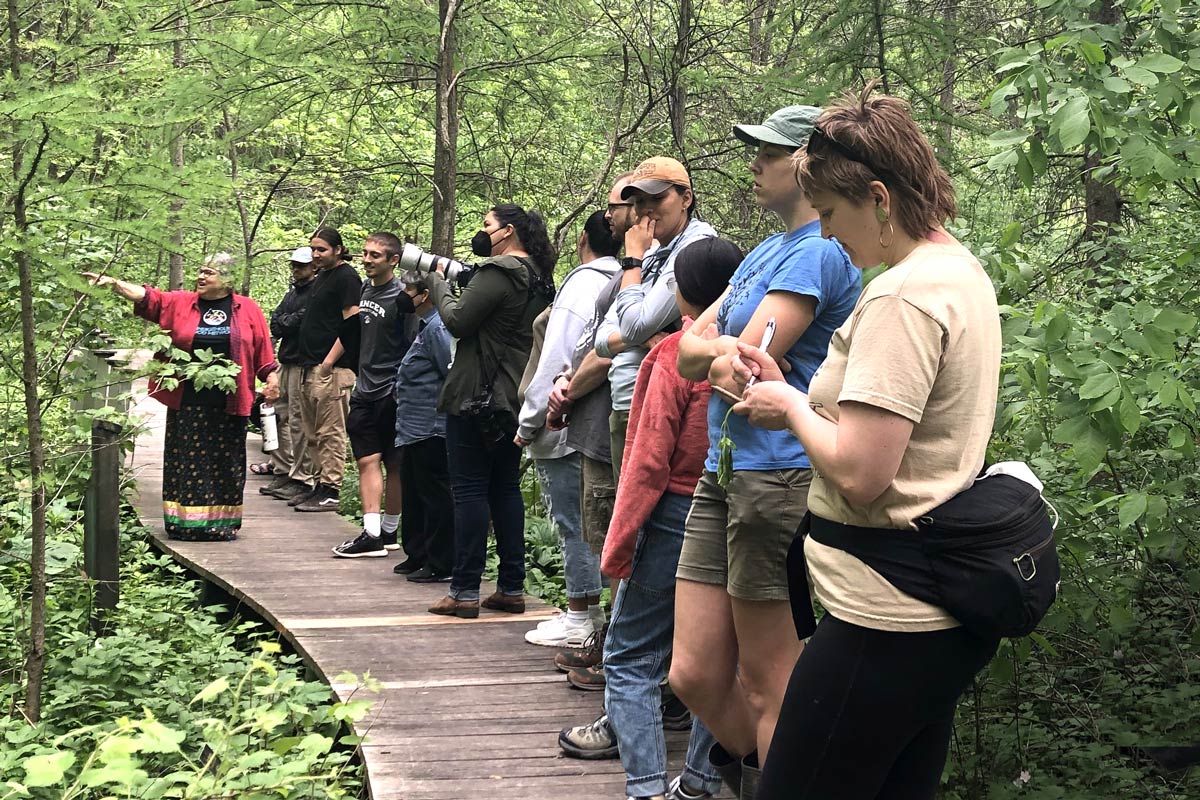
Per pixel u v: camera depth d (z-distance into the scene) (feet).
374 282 22.47
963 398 6.16
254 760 9.25
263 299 50.88
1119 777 12.17
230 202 12.15
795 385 8.69
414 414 19.66
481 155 33.65
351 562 21.95
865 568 6.31
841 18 21.47
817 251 8.49
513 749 12.24
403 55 28.14
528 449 15.24
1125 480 13.20
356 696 13.91
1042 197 24.20
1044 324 10.54
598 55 28.25
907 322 6.08
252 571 20.97
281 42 18.95
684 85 27.81
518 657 15.60
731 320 8.92
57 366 14.56
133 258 13.32
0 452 15.33
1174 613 14.51
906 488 6.16
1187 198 15.23
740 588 8.71
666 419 9.95
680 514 10.02
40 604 12.80
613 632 10.43
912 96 22.20
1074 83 10.80
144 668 14.28
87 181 11.82
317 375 26.81
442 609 17.65
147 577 21.04
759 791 6.77
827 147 6.49
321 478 27.25
